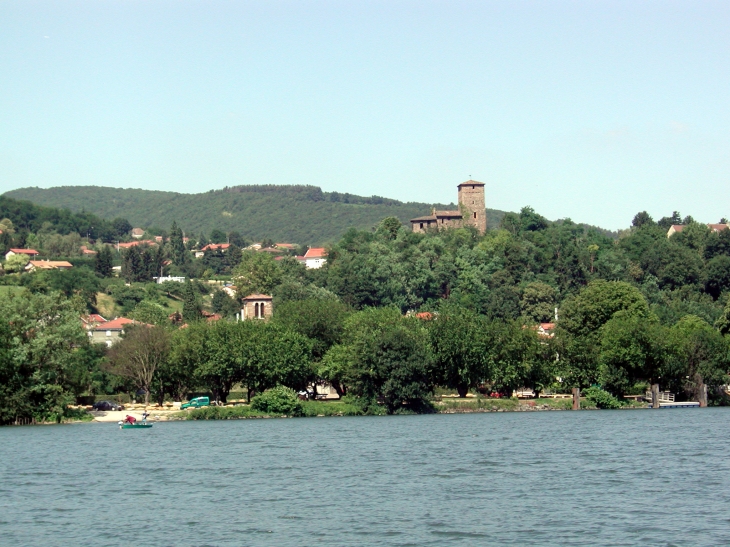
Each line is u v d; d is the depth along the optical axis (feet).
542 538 196.65
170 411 552.82
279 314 639.35
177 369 569.23
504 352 570.87
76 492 263.08
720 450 346.54
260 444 387.75
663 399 595.88
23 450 375.04
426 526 209.67
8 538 202.59
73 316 527.40
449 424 474.90
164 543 196.13
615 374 581.53
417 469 302.45
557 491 254.47
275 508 233.35
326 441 395.75
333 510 229.66
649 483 266.36
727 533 198.80
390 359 536.83
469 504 235.81
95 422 526.98
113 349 628.69
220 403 590.14
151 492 261.44
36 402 517.14
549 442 379.76
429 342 560.61
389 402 554.46
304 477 287.07
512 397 606.14
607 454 337.11
